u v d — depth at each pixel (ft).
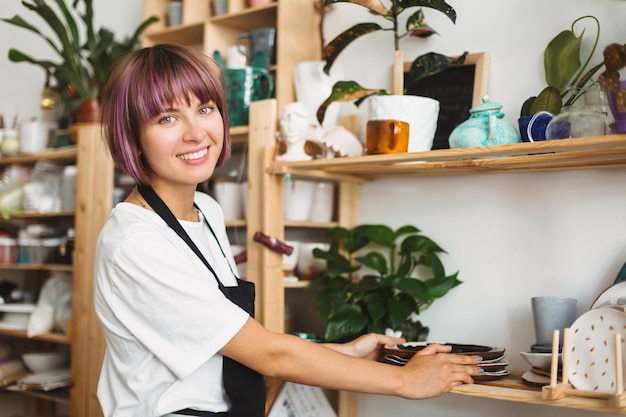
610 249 5.86
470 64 6.59
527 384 5.29
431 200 7.01
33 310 9.15
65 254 8.95
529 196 6.34
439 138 6.70
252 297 5.21
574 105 5.76
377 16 7.37
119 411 4.80
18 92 11.26
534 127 5.45
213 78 4.77
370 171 6.71
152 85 4.53
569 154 5.28
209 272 4.88
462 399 6.69
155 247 4.50
